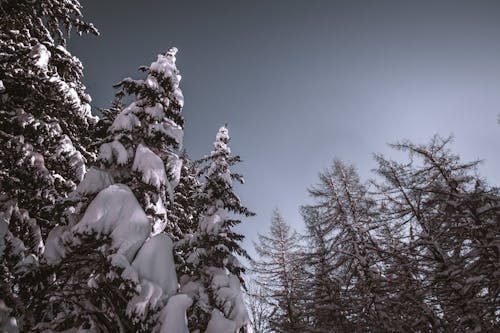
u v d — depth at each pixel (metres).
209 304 8.65
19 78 8.14
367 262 14.10
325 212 17.92
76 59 10.54
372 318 13.35
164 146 8.57
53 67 9.92
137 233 5.88
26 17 9.66
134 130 7.59
